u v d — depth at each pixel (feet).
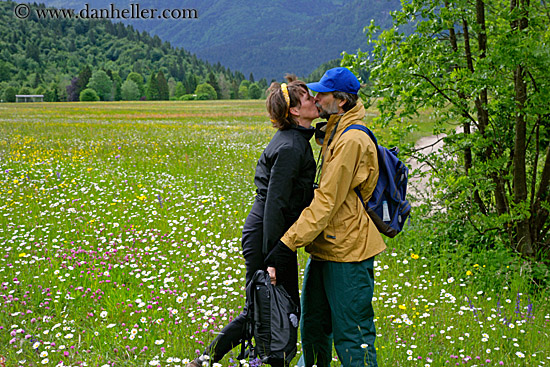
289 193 10.78
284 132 11.18
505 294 17.34
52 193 30.83
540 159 21.22
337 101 10.85
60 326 14.03
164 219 25.34
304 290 11.92
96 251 20.33
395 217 11.13
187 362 11.62
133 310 15.24
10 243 20.92
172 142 62.69
